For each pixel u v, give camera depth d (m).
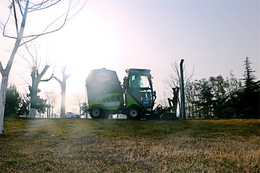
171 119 14.43
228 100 37.31
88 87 15.23
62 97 24.84
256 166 4.79
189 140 8.05
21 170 4.68
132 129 10.55
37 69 21.89
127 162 5.18
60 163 5.14
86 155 5.82
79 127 11.23
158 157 5.56
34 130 10.45
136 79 14.80
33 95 20.84
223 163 4.96
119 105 14.82
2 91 9.59
